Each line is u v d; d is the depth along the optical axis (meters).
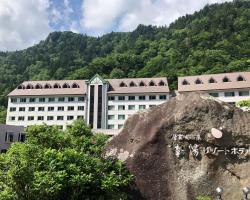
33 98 93.69
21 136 50.75
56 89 93.81
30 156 14.30
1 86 137.00
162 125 17.22
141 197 16.27
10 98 94.38
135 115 18.11
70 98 92.12
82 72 128.50
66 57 169.00
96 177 15.29
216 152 16.73
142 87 89.88
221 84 84.62
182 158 16.83
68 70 144.12
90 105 90.00
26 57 191.50
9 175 13.35
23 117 92.88
